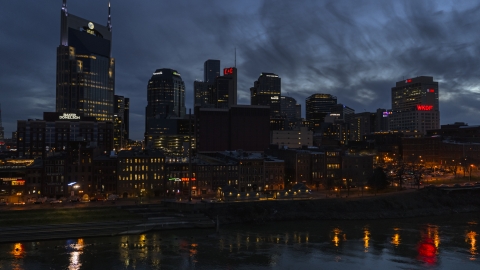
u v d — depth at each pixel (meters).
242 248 122.31
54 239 129.25
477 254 116.94
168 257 112.50
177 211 163.50
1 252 115.62
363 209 176.88
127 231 138.12
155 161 196.62
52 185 183.50
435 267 105.56
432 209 189.25
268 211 167.25
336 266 106.25
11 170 180.62
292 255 115.38
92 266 104.56
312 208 172.75
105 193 189.50
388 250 120.94
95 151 195.50
